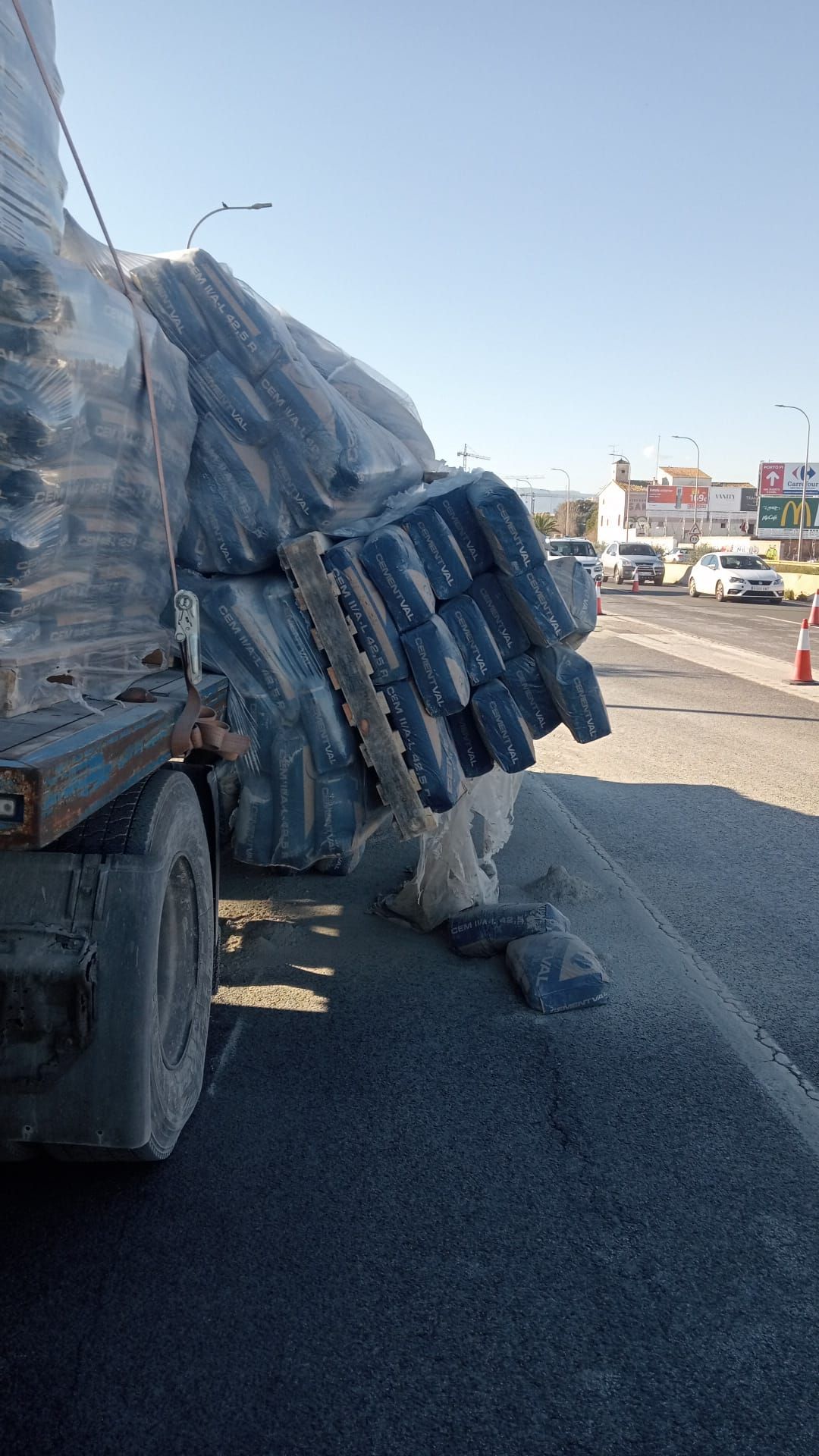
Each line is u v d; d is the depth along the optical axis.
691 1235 3.14
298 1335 2.66
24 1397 2.42
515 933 5.10
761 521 67.19
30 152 2.88
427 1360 2.60
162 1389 2.46
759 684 15.34
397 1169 3.41
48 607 3.01
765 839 7.50
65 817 2.37
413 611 4.21
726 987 4.96
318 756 4.31
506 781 5.77
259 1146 3.51
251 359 4.08
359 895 6.05
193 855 3.44
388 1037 4.35
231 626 4.19
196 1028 3.55
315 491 4.20
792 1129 3.76
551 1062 4.18
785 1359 2.67
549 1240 3.09
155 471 3.65
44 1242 2.98
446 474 5.72
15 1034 2.81
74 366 2.79
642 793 8.80
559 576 4.73
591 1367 2.61
